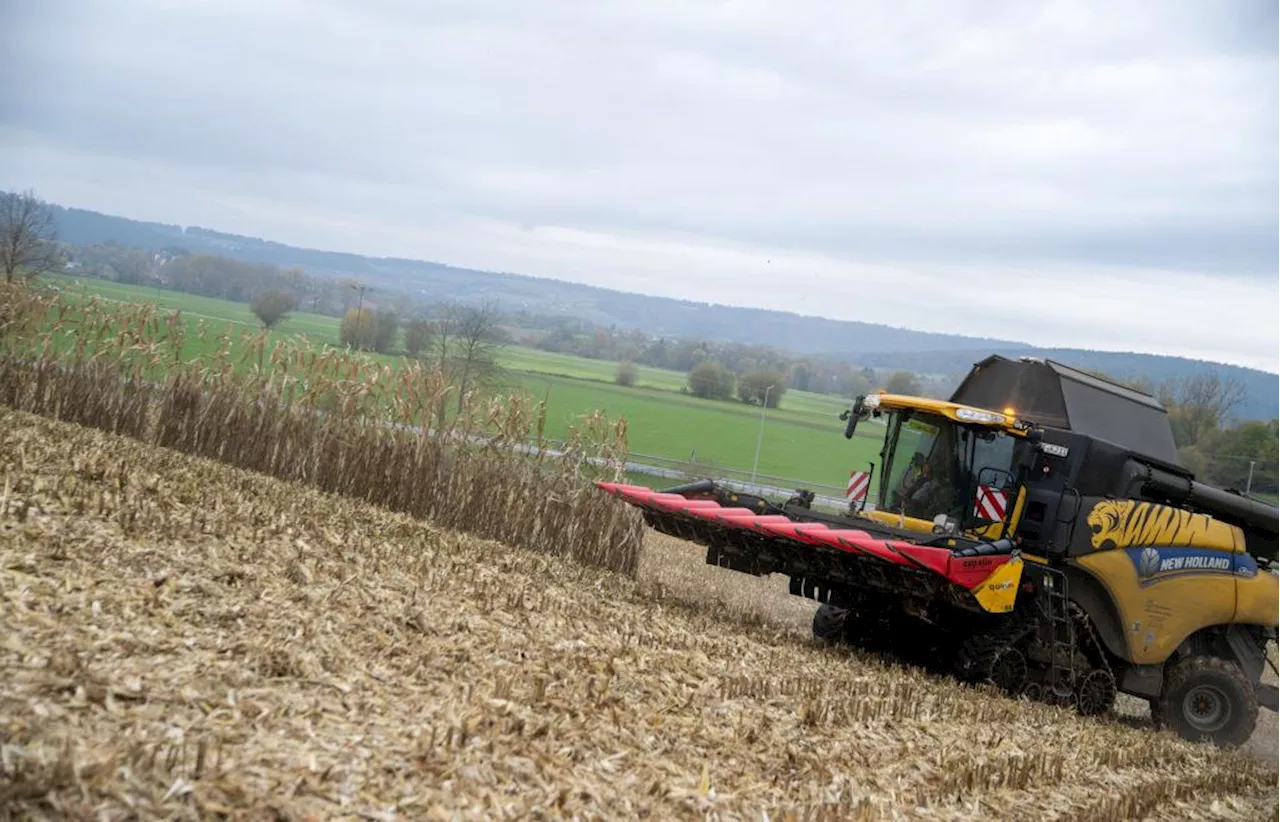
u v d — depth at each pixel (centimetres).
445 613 951
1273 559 1551
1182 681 1405
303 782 527
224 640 716
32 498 989
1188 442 5284
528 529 1697
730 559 1407
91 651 633
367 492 1666
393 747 598
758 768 730
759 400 9550
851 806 679
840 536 1245
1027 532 1361
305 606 852
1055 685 1316
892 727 926
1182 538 1420
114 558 852
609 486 1476
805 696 953
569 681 817
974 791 791
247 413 1748
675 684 891
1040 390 1466
